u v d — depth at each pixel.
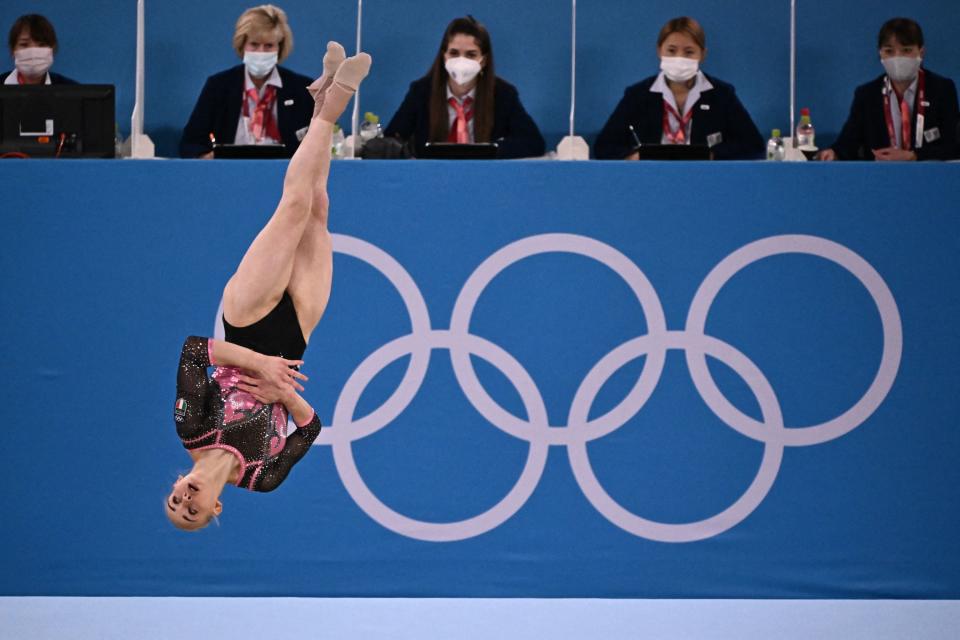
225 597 19.53
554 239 19.61
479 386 19.67
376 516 19.59
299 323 15.20
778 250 19.61
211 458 14.69
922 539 19.55
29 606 18.91
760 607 19.16
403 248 19.62
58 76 25.23
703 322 19.62
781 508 19.59
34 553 19.47
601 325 19.67
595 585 19.59
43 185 19.45
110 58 26.22
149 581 19.52
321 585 19.55
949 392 19.56
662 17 27.00
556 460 19.62
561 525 19.62
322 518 19.58
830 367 19.62
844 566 19.55
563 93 27.12
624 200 19.61
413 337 19.66
